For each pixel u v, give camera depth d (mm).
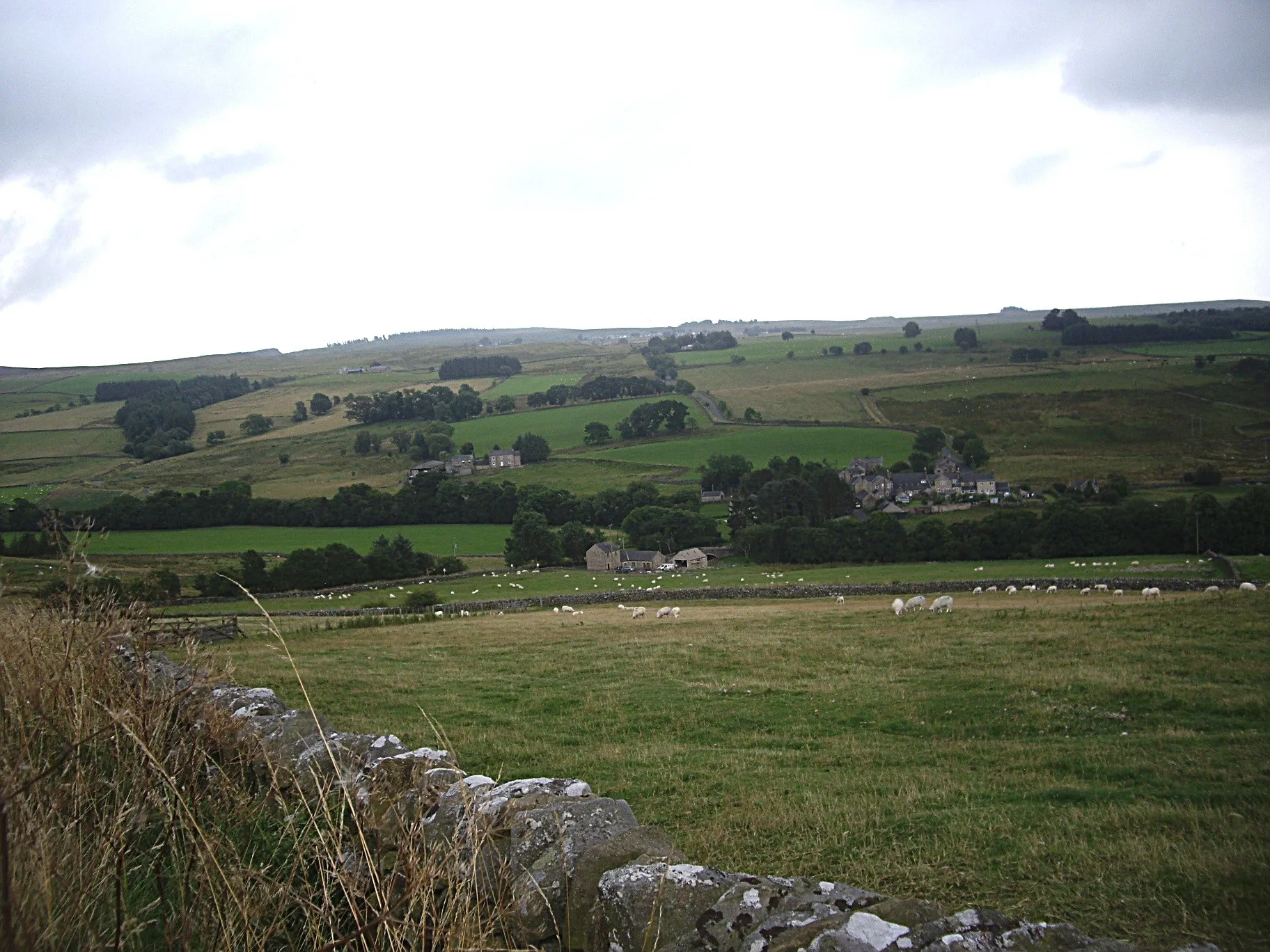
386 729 14750
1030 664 18828
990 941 3891
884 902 4293
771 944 4000
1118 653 19234
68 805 4840
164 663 8188
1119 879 6598
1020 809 9086
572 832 5332
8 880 3330
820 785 10758
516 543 88125
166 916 4789
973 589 56500
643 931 4324
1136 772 10531
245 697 9023
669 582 70750
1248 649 18562
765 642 26109
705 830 8938
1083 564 69062
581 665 23250
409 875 4453
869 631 27219
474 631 35844
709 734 14695
